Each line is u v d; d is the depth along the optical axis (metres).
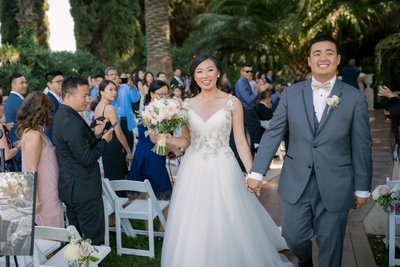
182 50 19.59
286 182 2.71
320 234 2.70
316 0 12.11
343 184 2.55
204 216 3.01
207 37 15.64
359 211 4.56
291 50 14.02
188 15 23.69
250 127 6.34
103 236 3.37
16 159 4.49
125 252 3.76
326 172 2.55
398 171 4.01
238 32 14.86
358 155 2.53
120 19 19.58
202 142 3.21
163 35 11.38
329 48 2.50
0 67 12.25
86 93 3.20
